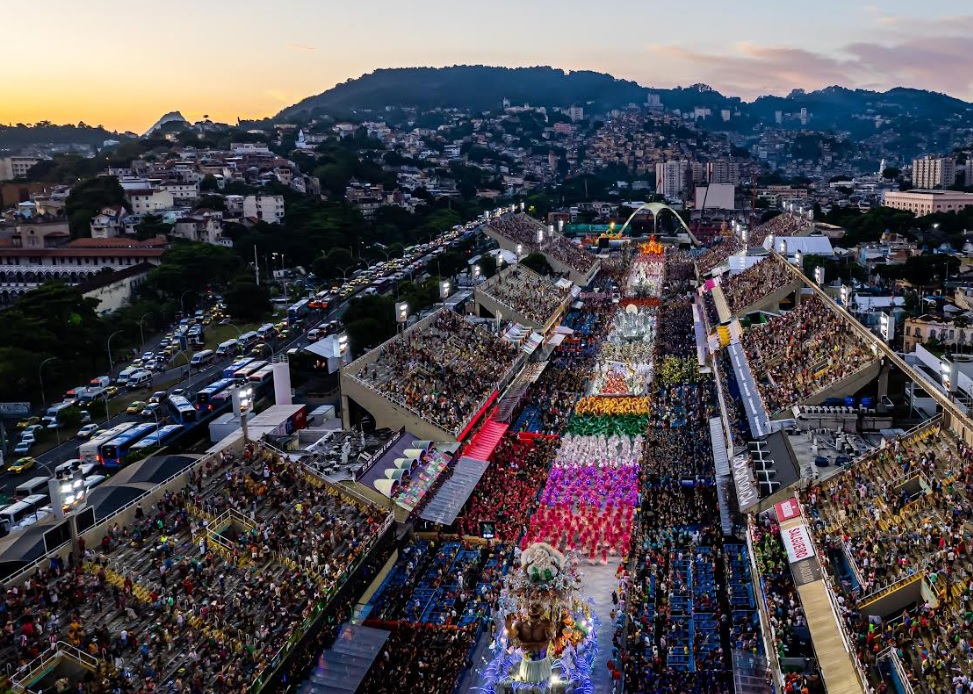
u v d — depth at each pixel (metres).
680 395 143.88
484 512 97.69
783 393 109.00
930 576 62.19
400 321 134.50
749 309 172.50
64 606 63.62
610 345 179.00
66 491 68.00
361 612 76.94
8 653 58.12
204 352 185.50
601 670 69.62
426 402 116.50
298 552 77.94
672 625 72.94
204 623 66.12
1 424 131.12
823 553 71.62
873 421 97.38
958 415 77.12
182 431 129.38
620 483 103.19
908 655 58.56
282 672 64.75
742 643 68.62
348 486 91.75
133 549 72.00
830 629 62.00
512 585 65.38
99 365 182.25
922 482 75.56
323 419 124.19
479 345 151.12
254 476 87.44
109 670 58.94
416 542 91.69
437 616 76.94
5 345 168.38
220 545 75.81
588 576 84.44
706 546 87.25
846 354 111.38
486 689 67.00
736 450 100.12
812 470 87.00
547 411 135.25
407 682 67.12
